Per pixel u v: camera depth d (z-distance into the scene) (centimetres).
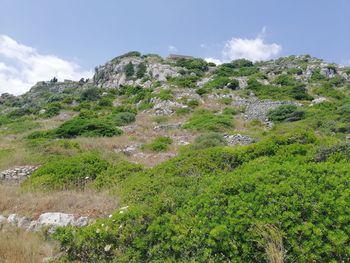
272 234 443
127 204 782
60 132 2167
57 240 569
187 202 582
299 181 522
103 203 816
